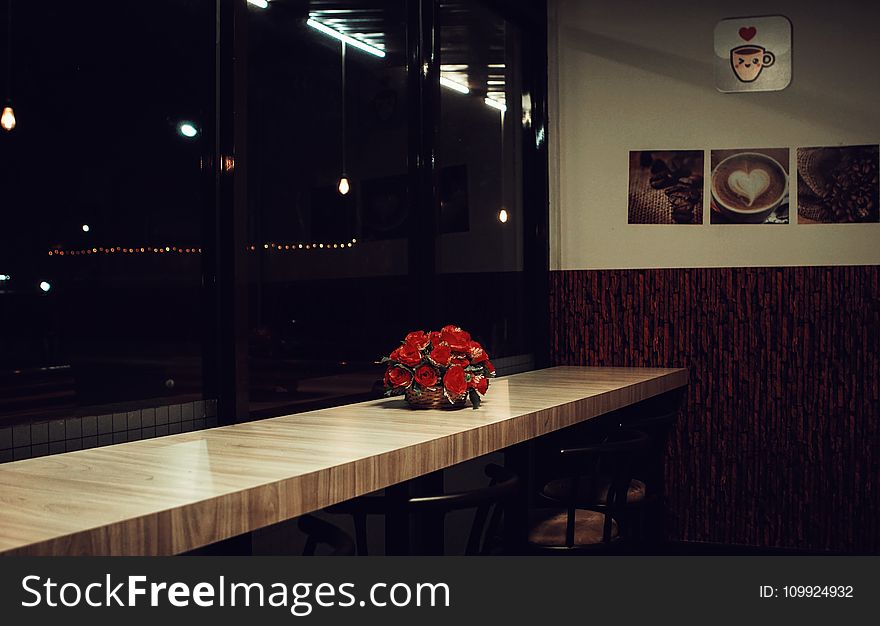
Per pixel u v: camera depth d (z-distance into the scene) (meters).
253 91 2.67
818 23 3.93
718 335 4.04
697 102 4.10
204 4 2.39
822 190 3.93
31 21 1.92
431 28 3.35
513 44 4.25
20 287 1.89
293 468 1.76
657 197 4.16
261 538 2.46
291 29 2.88
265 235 2.69
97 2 2.06
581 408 2.91
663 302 4.13
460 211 3.88
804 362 3.90
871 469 3.81
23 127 1.89
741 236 4.04
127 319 2.16
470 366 2.70
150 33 2.21
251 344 2.64
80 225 2.02
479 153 4.05
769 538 3.96
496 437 2.39
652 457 2.97
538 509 2.82
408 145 3.37
